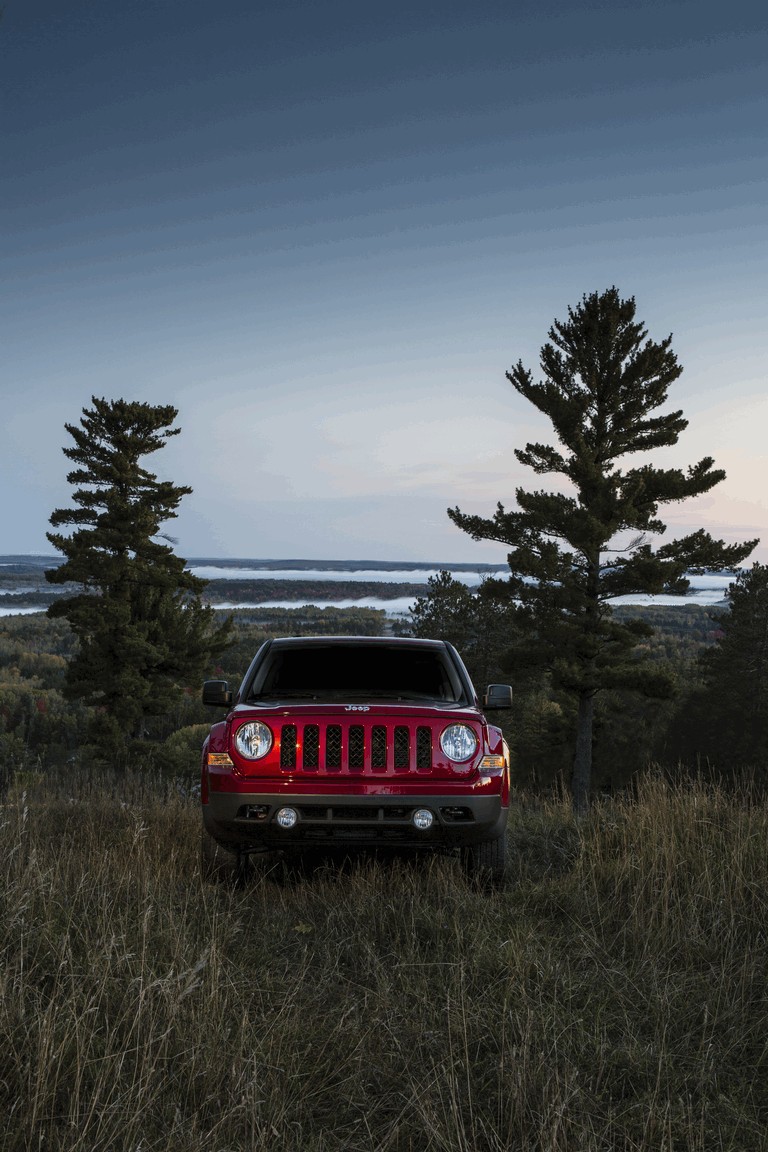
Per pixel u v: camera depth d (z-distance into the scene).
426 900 4.99
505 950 4.11
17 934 3.72
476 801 5.24
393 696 5.89
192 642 35.50
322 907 5.16
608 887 5.25
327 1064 3.07
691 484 28.25
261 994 3.68
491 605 40.31
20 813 5.53
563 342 29.83
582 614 30.23
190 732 48.16
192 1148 2.44
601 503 27.88
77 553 34.56
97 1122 2.50
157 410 36.09
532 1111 2.75
